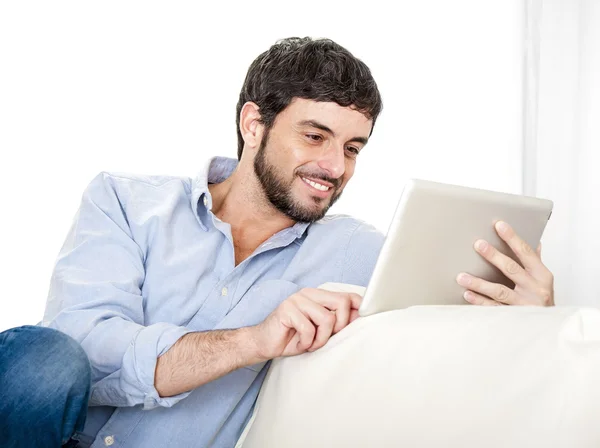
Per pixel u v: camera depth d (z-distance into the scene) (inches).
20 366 34.6
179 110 88.1
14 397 34.4
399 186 98.3
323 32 94.4
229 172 56.4
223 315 48.8
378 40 97.3
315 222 53.2
